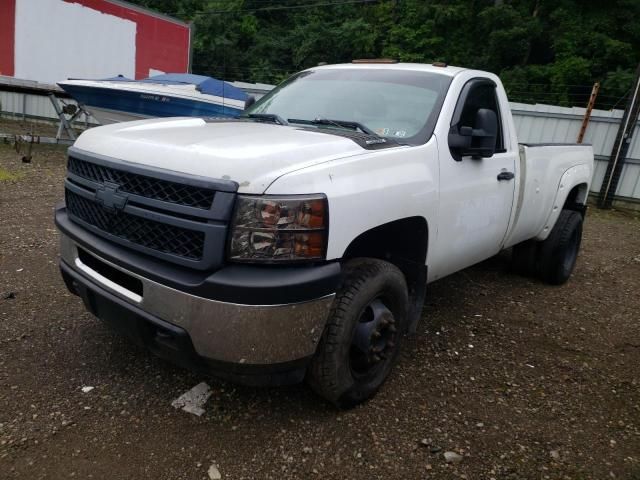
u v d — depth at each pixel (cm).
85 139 317
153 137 291
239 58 3216
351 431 293
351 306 281
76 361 336
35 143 1198
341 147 290
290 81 444
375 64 432
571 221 566
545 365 393
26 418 280
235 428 287
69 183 314
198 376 331
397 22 2925
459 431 303
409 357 384
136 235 268
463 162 368
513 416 323
